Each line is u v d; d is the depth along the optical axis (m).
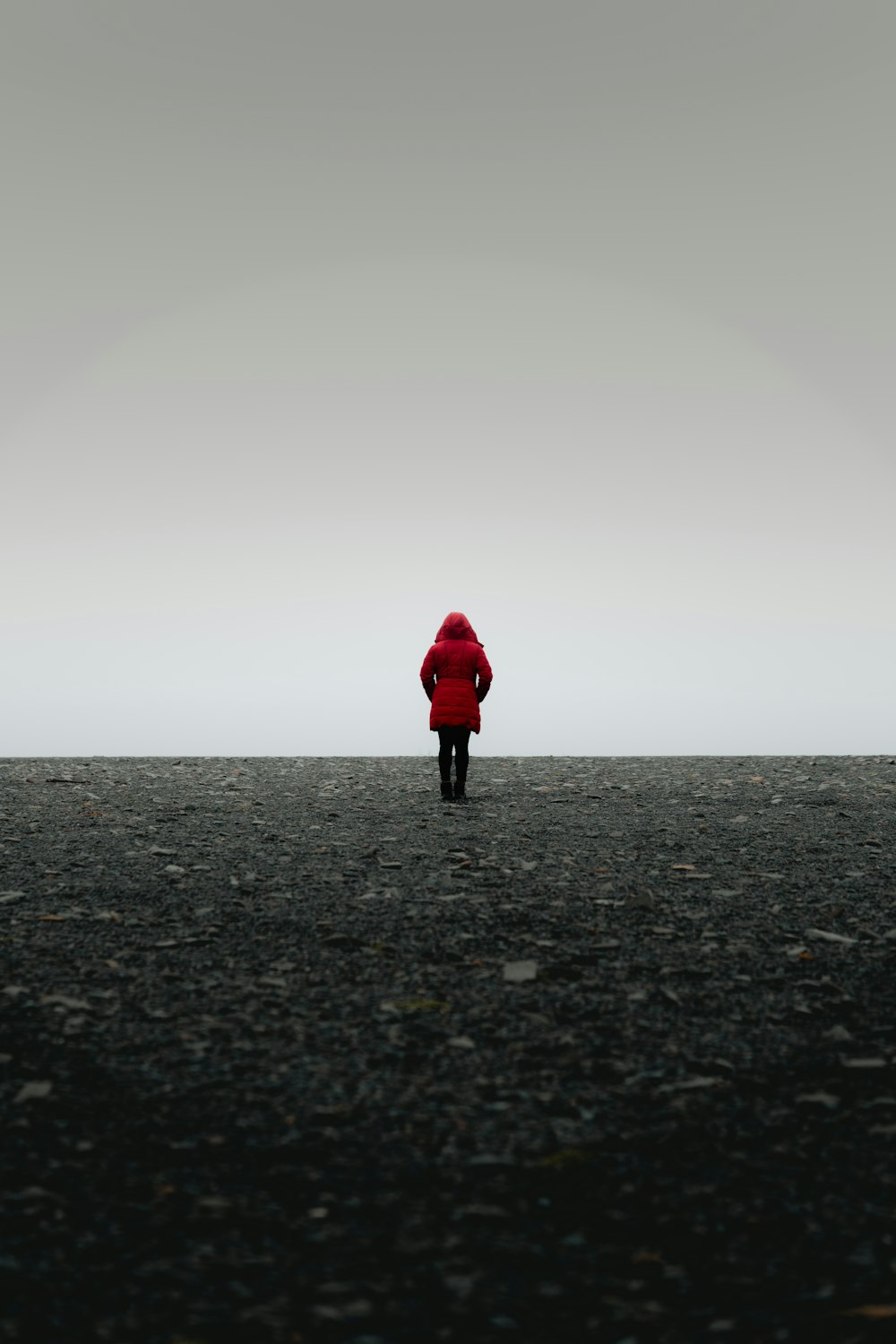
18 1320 2.89
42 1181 3.65
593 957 6.20
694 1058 4.77
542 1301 3.04
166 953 6.25
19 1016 5.16
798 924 6.92
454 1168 3.80
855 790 14.08
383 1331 2.90
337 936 6.51
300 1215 3.49
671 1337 2.88
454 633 13.46
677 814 11.79
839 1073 4.61
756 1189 3.66
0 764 18.11
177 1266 3.19
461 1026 5.15
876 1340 2.84
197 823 11.05
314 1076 4.57
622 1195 3.63
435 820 11.37
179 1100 4.31
